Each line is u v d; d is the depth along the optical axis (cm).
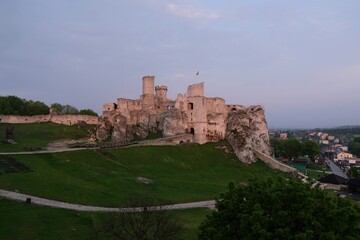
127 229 3494
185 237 4106
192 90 11731
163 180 7262
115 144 9438
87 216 4456
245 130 11331
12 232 3675
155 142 10031
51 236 3756
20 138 9500
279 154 17750
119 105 11600
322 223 2567
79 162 7219
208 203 5903
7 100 12681
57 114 12369
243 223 2602
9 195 4791
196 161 9431
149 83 12362
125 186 6194
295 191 2677
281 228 2469
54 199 4991
